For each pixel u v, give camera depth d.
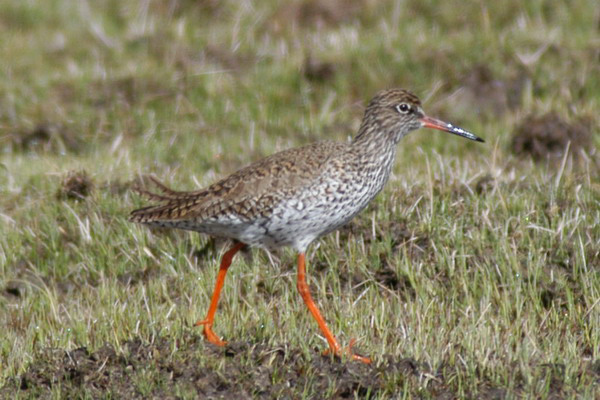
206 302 11.41
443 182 13.69
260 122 17.80
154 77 19.27
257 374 9.09
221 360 9.38
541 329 10.41
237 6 22.00
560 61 18.34
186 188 14.53
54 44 21.56
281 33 20.91
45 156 16.86
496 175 13.84
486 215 12.32
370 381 9.05
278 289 11.77
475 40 19.06
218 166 16.00
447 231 12.25
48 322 11.21
